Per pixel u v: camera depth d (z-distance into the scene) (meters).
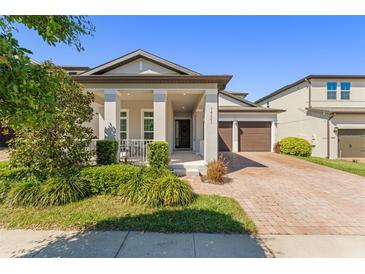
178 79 7.90
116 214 4.11
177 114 16.73
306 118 16.47
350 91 16.05
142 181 5.01
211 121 8.20
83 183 5.10
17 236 3.36
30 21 2.33
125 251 2.95
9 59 1.78
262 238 3.35
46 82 2.13
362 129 14.72
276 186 6.59
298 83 17.20
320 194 5.78
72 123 5.68
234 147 16.56
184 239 3.27
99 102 10.82
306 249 3.06
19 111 1.92
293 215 4.31
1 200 4.66
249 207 4.75
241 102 17.84
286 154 14.80
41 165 5.52
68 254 2.89
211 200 4.93
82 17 2.81
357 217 4.23
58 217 3.96
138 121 12.34
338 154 14.68
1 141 16.02
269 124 16.69
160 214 4.11
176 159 10.10
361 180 7.46
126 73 9.22
